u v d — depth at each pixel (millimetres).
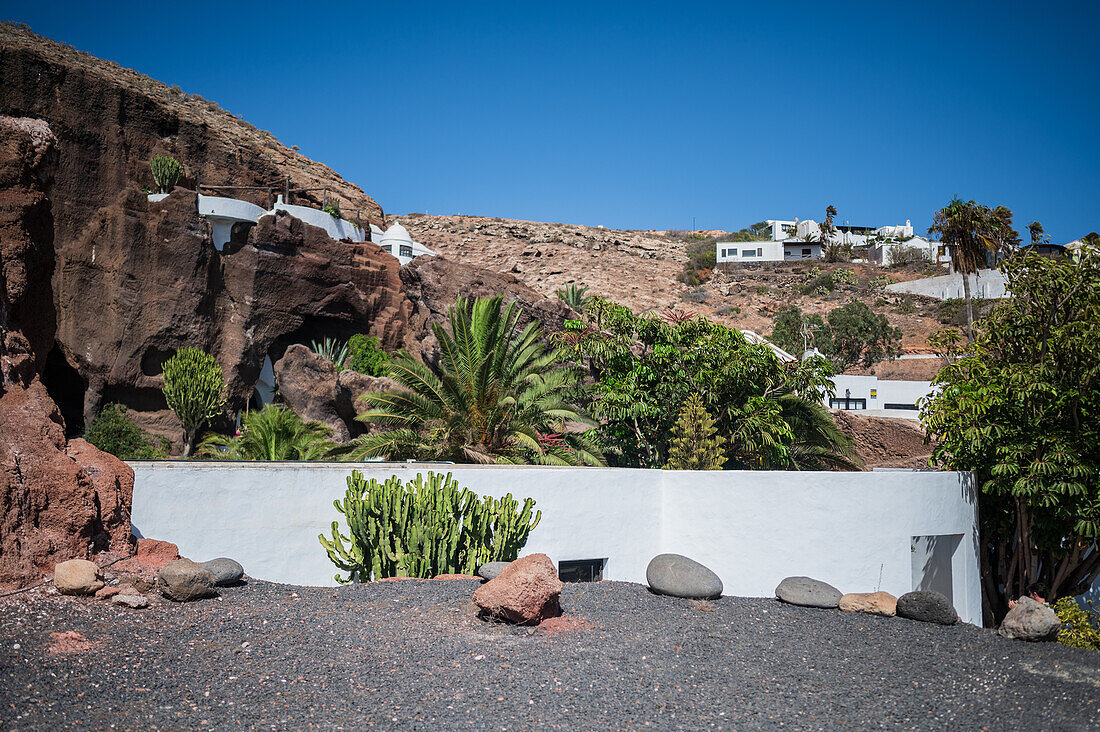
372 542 12500
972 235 30172
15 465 8781
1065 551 17219
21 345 9914
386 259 41281
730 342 25031
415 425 23047
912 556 16531
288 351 33031
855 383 46125
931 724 6602
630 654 8242
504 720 6152
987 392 16469
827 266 95375
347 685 6688
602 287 80750
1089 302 16562
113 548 9641
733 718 6516
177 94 61062
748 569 15562
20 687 6016
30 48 32312
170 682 6477
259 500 12484
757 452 23828
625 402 24391
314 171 63000
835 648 9125
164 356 32375
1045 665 8539
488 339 22250
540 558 9352
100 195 33438
